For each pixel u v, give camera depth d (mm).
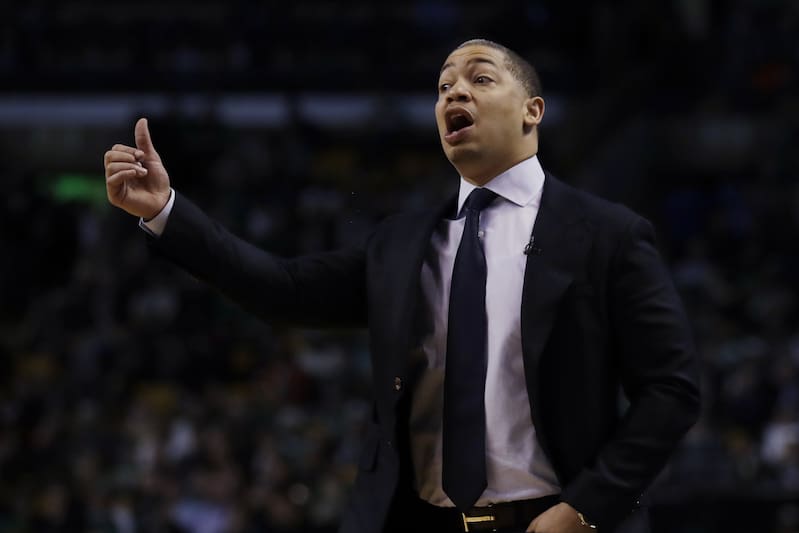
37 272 33281
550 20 34750
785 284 31875
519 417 6473
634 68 33844
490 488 6512
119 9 39875
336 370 27703
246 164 33750
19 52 36531
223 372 28250
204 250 6680
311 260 7137
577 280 6473
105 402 26625
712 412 24750
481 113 6723
